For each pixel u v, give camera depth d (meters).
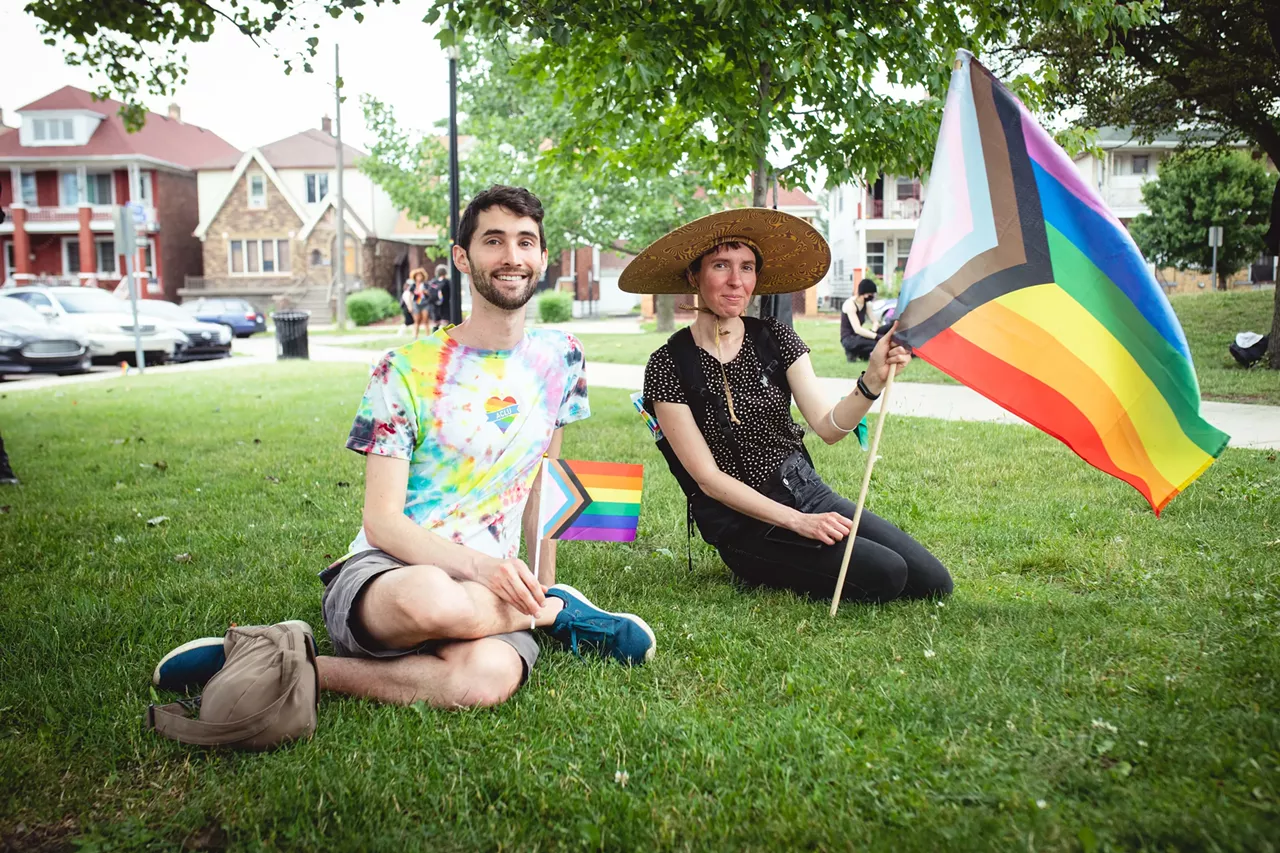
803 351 3.75
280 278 44.81
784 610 3.56
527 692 2.82
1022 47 11.99
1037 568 4.09
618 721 2.60
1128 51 12.38
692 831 2.07
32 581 4.12
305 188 45.41
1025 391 3.34
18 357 16.50
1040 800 2.11
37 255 46.81
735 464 3.73
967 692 2.70
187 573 4.23
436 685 2.71
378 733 2.53
